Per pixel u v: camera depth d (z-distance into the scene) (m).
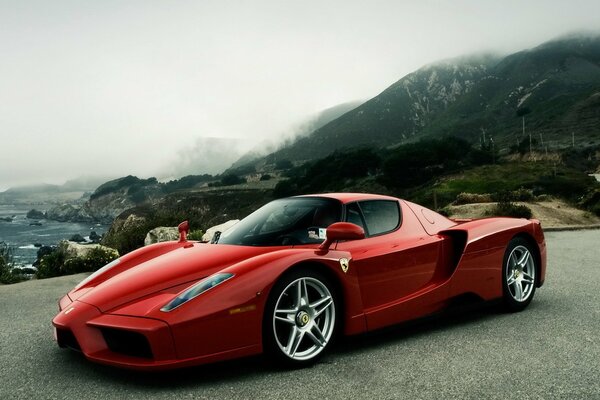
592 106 194.25
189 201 159.38
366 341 3.82
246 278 3.04
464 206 20.88
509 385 2.87
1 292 6.80
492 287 4.45
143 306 3.01
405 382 2.94
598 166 105.75
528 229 4.73
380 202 4.24
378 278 3.76
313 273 3.31
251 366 3.25
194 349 2.85
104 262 9.18
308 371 3.16
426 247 4.14
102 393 2.87
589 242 10.59
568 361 3.25
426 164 96.06
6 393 2.92
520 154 127.62
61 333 3.27
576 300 5.06
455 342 3.73
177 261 3.53
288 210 4.09
